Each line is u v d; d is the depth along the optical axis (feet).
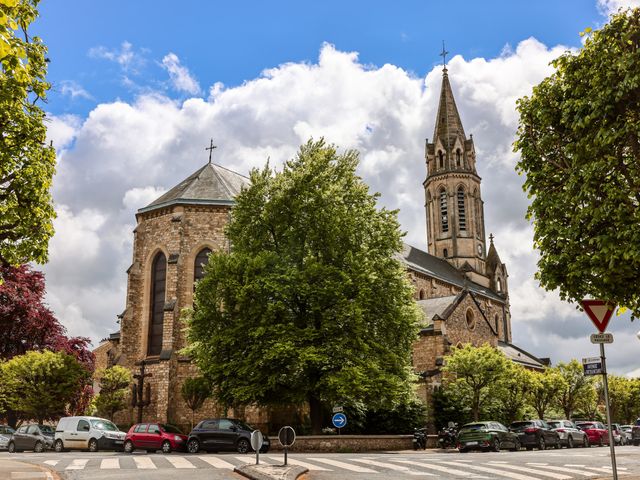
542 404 190.49
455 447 133.49
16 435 120.57
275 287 109.09
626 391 255.50
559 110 52.24
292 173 124.26
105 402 144.25
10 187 56.75
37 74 52.34
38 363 142.20
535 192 53.11
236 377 111.96
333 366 113.39
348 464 72.18
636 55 44.75
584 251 47.70
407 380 123.44
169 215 159.43
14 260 59.11
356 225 122.21
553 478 60.29
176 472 61.72
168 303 148.97
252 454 94.22
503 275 305.12
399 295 121.49
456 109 317.42
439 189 304.09
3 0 28.84
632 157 47.80
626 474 65.82
